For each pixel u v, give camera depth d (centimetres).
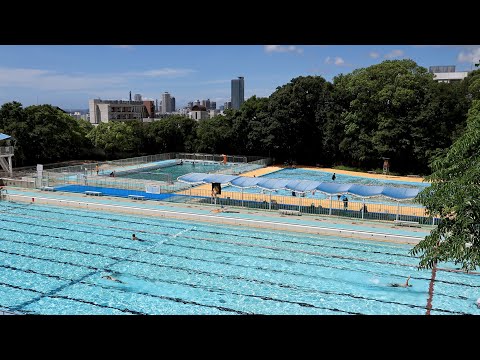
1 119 4819
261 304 1482
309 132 5681
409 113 4841
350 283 1681
